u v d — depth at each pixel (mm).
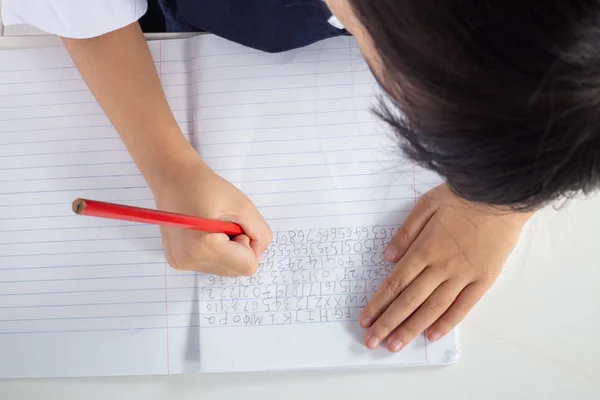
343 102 626
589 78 285
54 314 621
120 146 647
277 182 620
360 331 590
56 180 644
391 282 589
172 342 607
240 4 593
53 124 654
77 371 610
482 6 282
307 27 604
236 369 590
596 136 304
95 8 593
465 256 583
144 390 609
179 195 593
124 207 420
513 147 310
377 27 323
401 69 323
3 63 667
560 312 586
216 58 642
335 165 617
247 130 630
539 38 281
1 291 627
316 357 587
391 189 610
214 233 570
